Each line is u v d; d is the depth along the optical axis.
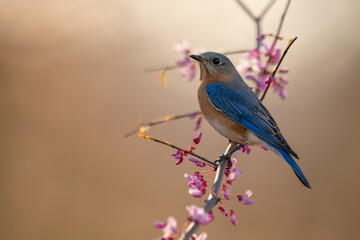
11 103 18.92
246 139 11.13
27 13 17.61
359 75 20.50
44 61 19.00
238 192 18.72
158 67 11.42
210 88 11.40
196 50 11.93
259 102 11.41
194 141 8.44
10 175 18.27
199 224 6.76
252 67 10.91
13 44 18.48
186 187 18.97
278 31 10.70
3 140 18.64
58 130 19.05
